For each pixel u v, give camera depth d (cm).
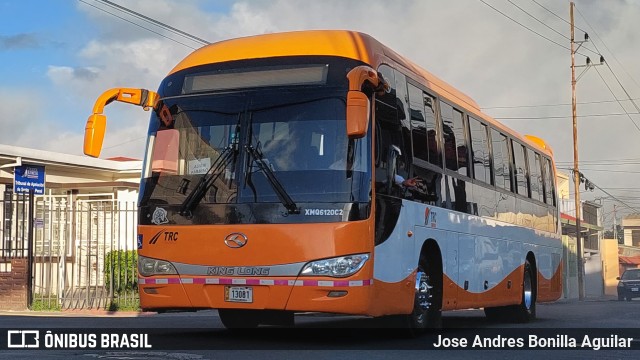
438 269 1134
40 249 2095
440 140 1173
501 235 1449
